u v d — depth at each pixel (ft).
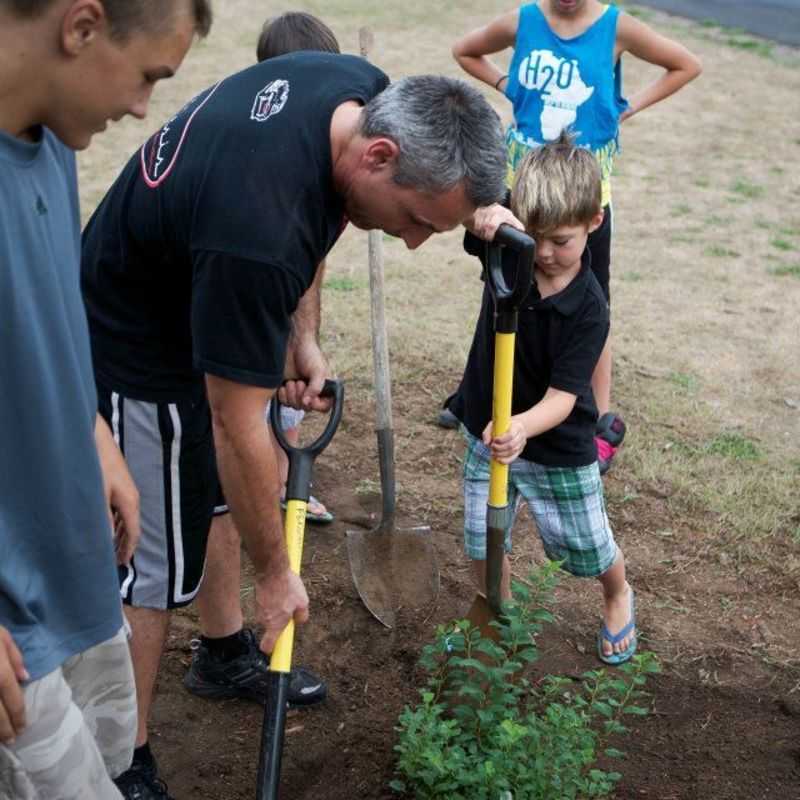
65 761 6.32
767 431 16.12
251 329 7.02
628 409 16.51
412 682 11.12
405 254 22.44
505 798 8.28
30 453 5.86
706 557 13.28
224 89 7.61
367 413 16.14
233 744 10.28
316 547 13.16
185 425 8.70
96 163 27.37
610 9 15.85
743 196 27.04
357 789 9.81
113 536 7.06
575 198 9.64
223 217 6.97
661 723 10.72
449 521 13.83
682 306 20.39
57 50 5.31
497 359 9.23
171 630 11.62
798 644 11.89
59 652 6.30
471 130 6.98
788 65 40.22
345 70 7.61
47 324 5.74
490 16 45.91
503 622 10.00
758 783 10.02
